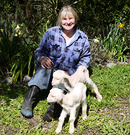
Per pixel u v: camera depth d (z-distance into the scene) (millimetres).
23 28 5820
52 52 3420
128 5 6383
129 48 5578
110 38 5484
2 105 3619
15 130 2975
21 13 6488
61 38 3346
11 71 4680
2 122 3127
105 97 3639
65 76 2787
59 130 2887
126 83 4148
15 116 3295
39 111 3422
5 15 6797
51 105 3111
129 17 6344
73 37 3354
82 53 3451
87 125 2988
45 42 3471
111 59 5441
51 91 2621
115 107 3391
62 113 2844
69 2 6402
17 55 4703
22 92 4059
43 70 3359
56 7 6082
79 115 3270
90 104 3510
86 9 6570
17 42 4953
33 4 6664
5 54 4789
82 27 6070
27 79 4594
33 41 5375
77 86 2891
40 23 6188
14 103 3645
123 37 5488
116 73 4559
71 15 3170
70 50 3348
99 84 4184
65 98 2686
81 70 3217
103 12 6422
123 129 2869
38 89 3352
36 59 3475
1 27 5555
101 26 6168
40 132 2936
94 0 6438
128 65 5043
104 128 2877
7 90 4156
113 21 6520
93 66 5012
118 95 3711
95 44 5477
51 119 3186
